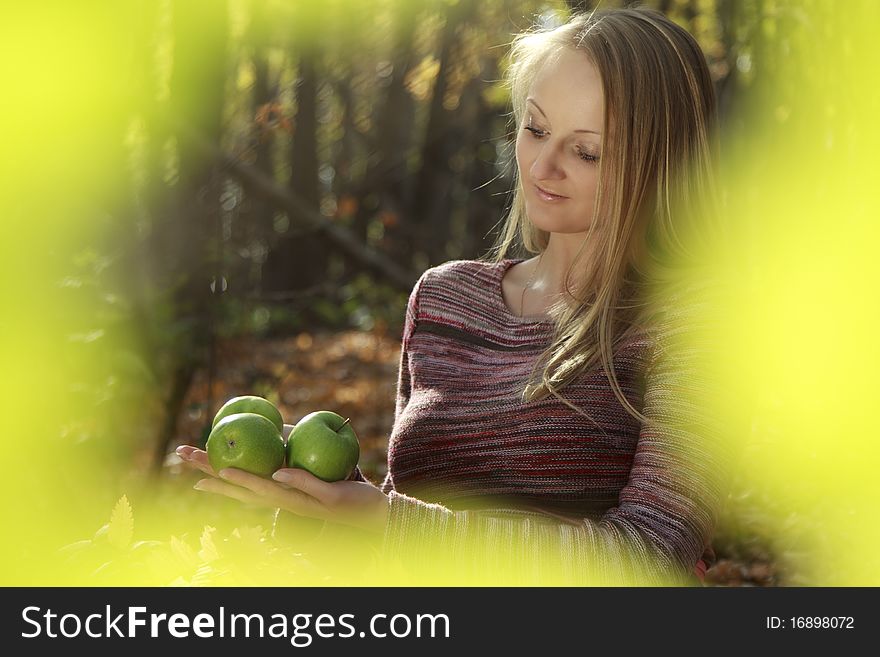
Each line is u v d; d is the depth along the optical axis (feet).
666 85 9.67
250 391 31.14
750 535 25.45
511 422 10.02
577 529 8.63
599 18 9.97
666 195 9.73
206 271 24.80
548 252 11.06
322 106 69.41
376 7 56.49
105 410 18.10
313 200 61.26
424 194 69.92
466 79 56.70
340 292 47.85
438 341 11.05
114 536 9.39
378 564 8.72
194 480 28.27
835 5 31.22
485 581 8.48
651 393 9.29
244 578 8.80
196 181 25.66
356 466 9.90
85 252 19.04
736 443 9.07
